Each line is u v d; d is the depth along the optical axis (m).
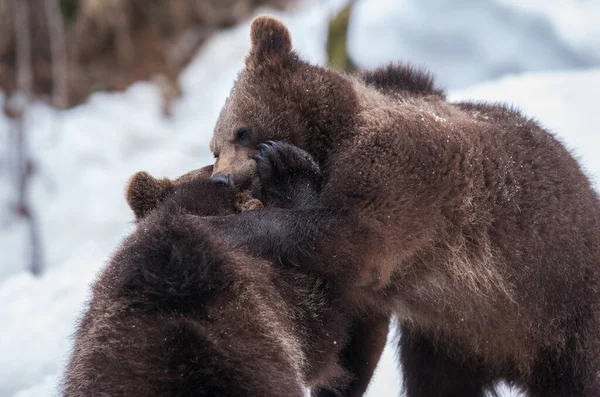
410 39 22.67
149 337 7.99
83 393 7.93
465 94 19.50
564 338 10.71
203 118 29.89
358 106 10.83
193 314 8.27
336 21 24.34
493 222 10.51
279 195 10.55
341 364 11.01
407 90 11.82
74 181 26.73
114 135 28.75
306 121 11.16
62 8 31.06
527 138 11.00
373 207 9.98
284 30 11.84
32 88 30.36
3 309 14.50
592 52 22.31
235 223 9.69
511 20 22.66
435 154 10.27
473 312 10.81
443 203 10.30
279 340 8.57
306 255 9.70
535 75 20.44
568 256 10.61
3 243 24.86
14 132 27.80
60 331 13.66
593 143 17.22
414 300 10.80
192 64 32.31
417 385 11.99
